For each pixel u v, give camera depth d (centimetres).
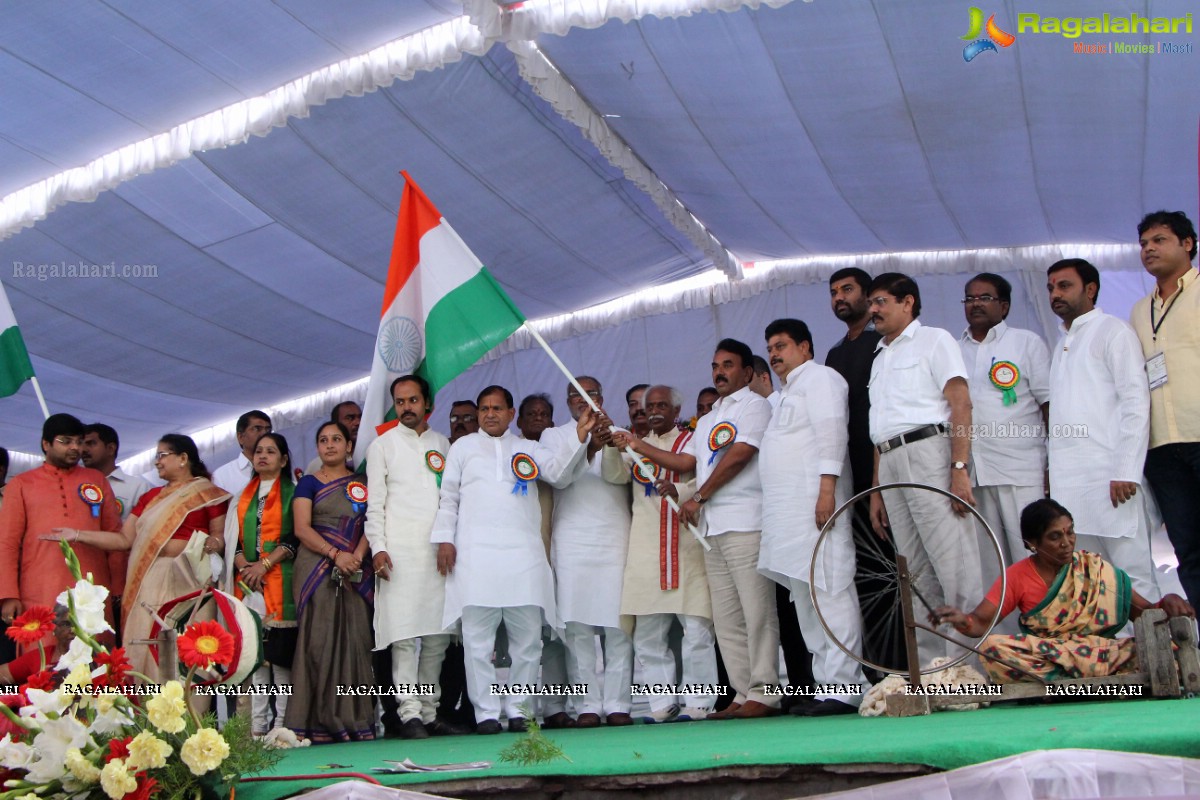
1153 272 457
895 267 888
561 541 554
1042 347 497
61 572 527
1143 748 248
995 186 732
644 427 588
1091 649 408
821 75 604
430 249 570
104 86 620
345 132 683
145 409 1034
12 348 578
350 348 964
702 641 528
